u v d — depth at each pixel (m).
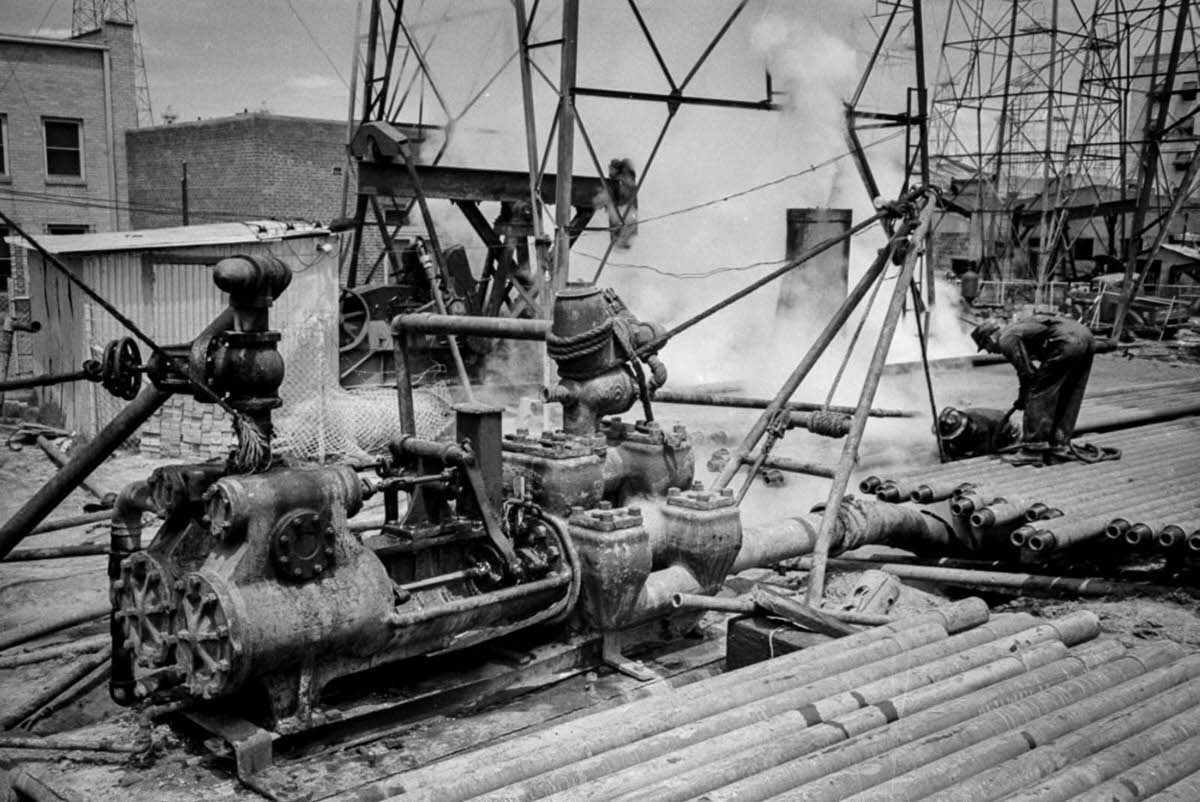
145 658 5.30
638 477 7.50
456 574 6.11
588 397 6.98
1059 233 32.78
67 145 30.48
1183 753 4.68
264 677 5.22
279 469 5.43
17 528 6.00
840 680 5.55
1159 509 8.29
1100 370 21.47
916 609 7.45
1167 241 40.47
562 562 6.49
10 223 5.00
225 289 5.36
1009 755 4.73
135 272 15.77
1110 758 4.61
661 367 7.96
